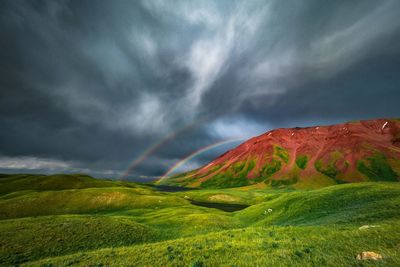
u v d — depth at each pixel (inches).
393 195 1738.4
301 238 941.2
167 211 3159.5
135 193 4667.8
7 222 1713.8
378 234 813.9
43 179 5659.5
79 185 5669.3
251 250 797.2
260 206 2935.5
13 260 1147.9
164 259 769.6
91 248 1368.1
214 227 2105.1
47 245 1338.6
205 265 676.7
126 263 757.9
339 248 735.1
